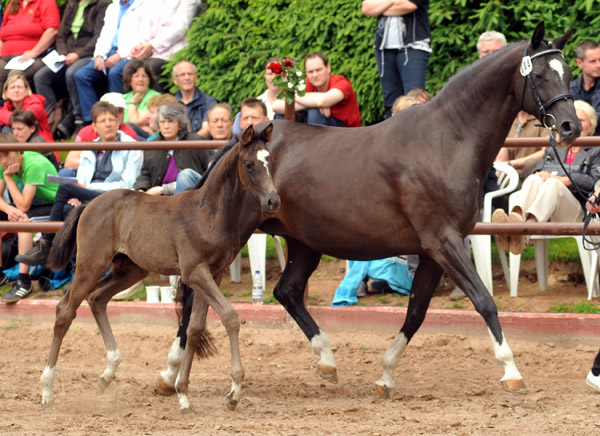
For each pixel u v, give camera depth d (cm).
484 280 1183
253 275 1211
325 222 906
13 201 1378
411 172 868
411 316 919
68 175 1434
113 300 1281
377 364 1066
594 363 902
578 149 1224
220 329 1162
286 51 1606
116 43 1806
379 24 1418
